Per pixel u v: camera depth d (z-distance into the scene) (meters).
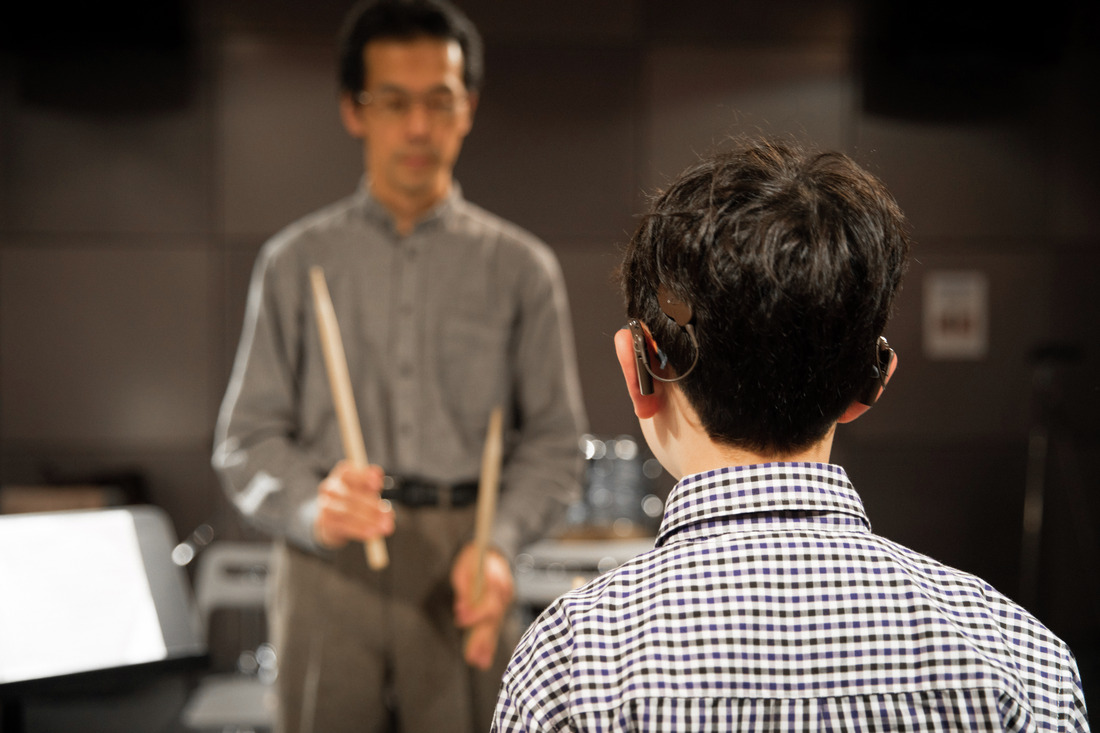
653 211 0.62
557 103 3.43
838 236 0.56
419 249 1.44
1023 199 3.54
